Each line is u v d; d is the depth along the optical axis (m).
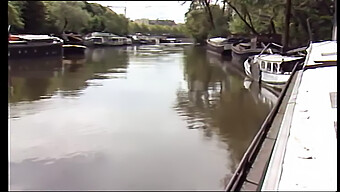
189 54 64.50
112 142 16.11
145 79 34.47
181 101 24.72
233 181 8.34
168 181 12.31
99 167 13.45
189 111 21.95
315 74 17.50
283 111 13.70
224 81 33.56
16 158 14.27
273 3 38.12
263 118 20.58
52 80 33.56
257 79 30.64
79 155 14.63
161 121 19.59
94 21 98.00
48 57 55.00
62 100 24.56
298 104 12.45
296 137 9.32
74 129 18.00
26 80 33.50
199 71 40.84
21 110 21.69
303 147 8.66
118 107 22.62
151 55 62.53
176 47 85.56
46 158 14.29
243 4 42.00
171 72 39.94
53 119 19.77
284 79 27.61
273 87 28.56
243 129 18.28
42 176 12.74
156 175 12.80
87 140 16.41
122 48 82.06
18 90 28.16
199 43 89.00
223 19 67.62
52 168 13.40
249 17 45.59
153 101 24.62
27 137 16.72
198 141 16.36
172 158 14.30
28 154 14.68
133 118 20.11
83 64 47.44
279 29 44.22
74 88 29.23
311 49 26.08
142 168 13.38
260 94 27.20
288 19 36.78
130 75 37.09
